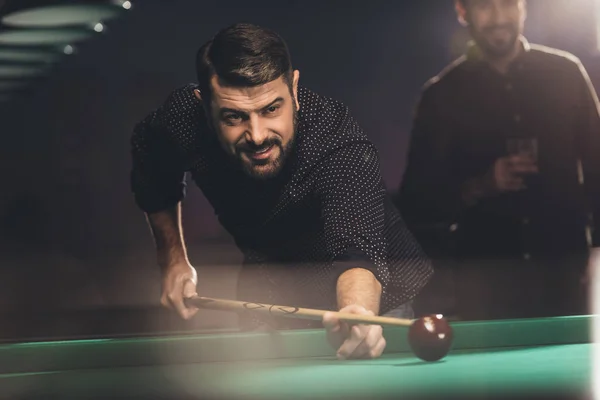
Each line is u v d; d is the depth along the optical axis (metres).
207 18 9.92
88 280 9.10
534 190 4.93
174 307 3.23
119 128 9.98
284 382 2.09
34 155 9.94
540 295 5.02
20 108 9.86
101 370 2.50
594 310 5.30
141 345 2.56
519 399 1.78
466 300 5.11
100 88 9.94
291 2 9.91
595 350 2.51
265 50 2.44
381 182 2.70
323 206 2.63
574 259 5.01
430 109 5.00
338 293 2.41
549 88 4.94
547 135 4.95
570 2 8.44
